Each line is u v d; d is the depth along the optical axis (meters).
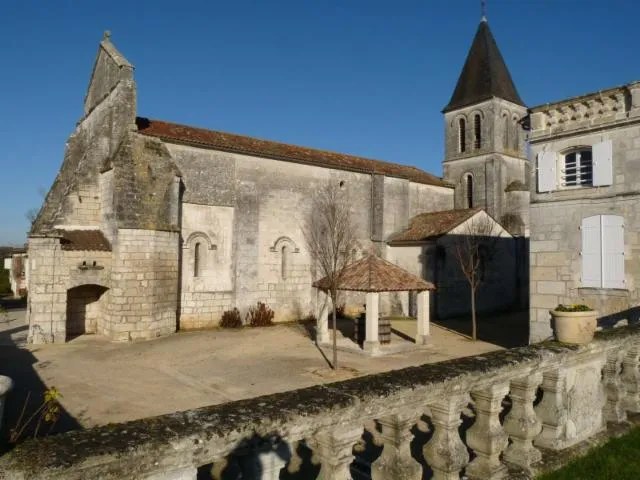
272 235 24.45
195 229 22.16
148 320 19.41
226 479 6.32
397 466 3.56
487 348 18.06
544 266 14.24
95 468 2.24
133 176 19.67
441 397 3.81
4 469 2.10
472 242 26.45
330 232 24.73
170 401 11.45
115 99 21.23
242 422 2.74
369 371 14.42
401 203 29.52
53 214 21.09
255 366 15.04
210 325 22.31
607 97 13.16
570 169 14.29
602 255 13.14
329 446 3.21
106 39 23.50
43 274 18.81
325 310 18.70
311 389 3.44
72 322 20.69
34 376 13.82
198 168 22.33
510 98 32.69
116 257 19.14
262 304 23.72
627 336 6.12
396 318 26.62
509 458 4.71
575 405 5.32
